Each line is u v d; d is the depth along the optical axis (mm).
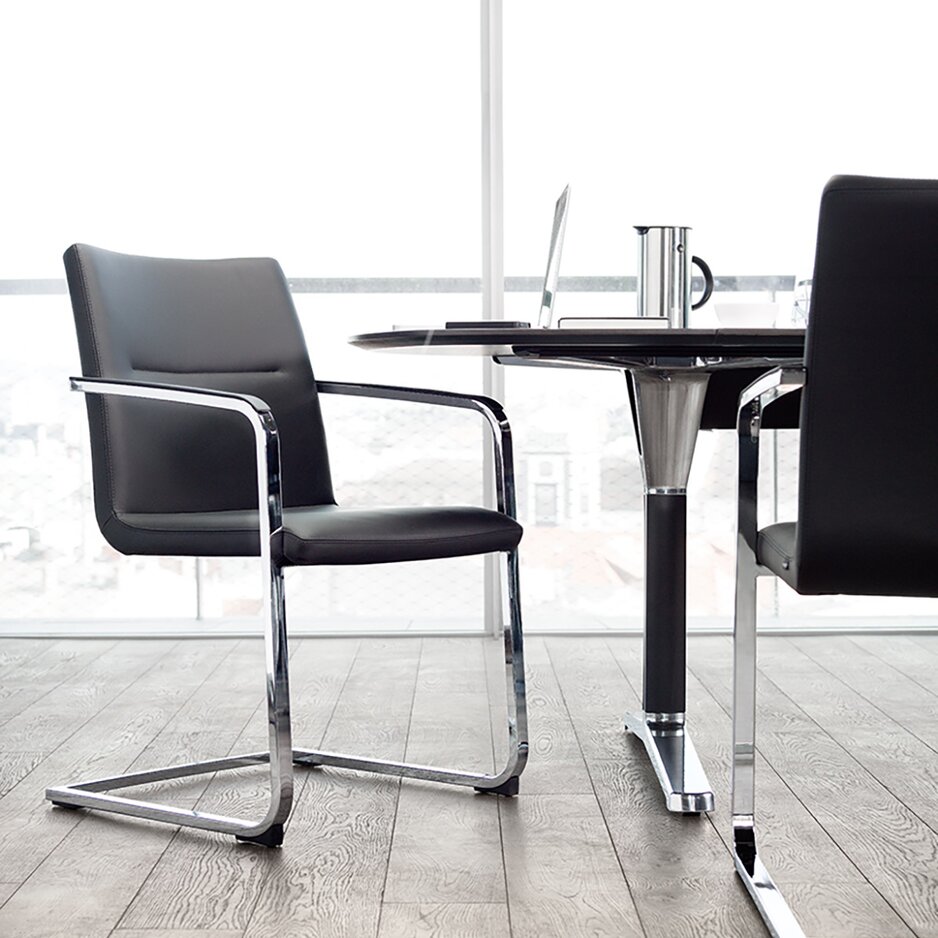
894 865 1787
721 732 2529
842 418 1432
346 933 1565
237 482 2332
